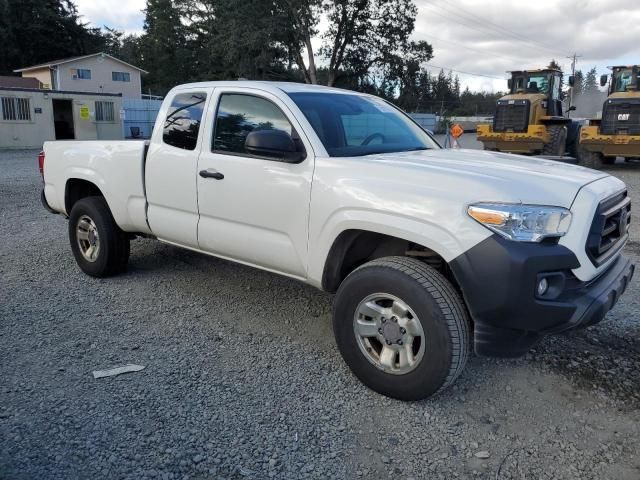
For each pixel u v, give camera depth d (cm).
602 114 1714
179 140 477
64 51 5716
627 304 512
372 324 353
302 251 389
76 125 2906
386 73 4228
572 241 313
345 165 369
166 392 354
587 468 289
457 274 315
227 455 295
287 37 3831
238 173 421
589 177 357
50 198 618
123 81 5094
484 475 284
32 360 394
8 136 2683
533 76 2020
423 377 330
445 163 371
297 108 409
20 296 521
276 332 451
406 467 290
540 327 308
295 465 289
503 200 309
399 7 3981
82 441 302
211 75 5650
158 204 495
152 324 462
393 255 383
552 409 343
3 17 5219
